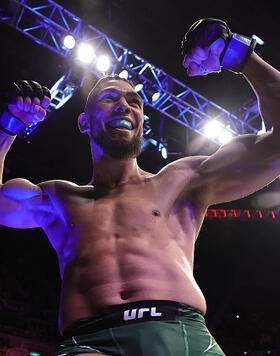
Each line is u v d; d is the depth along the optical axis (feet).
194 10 30.42
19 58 31.01
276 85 6.45
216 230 49.01
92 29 27.12
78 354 5.32
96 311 5.57
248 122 33.19
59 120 35.01
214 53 6.51
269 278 50.14
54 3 25.81
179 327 5.41
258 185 6.81
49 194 7.27
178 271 5.87
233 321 48.19
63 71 31.01
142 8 30.04
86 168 41.47
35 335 36.47
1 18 25.35
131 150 7.00
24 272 44.55
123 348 5.24
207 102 31.94
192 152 36.06
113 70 28.37
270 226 48.01
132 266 5.79
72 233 6.43
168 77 30.32
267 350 43.21
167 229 6.29
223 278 50.75
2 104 7.45
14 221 7.54
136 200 6.52
